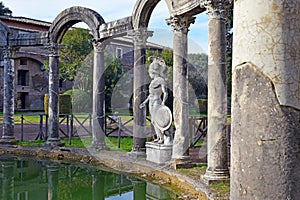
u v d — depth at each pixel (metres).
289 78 1.43
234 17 1.60
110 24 10.80
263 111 1.44
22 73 36.88
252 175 1.45
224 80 6.92
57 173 9.51
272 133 1.42
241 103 1.51
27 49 35.91
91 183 8.43
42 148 11.98
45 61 35.53
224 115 6.87
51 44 12.56
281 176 1.40
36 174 9.41
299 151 1.41
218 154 6.86
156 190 7.48
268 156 1.42
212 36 6.95
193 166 8.31
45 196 7.38
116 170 9.45
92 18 11.47
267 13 1.46
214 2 6.91
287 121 1.41
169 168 8.21
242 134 1.50
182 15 8.25
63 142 12.79
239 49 1.53
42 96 38.06
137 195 7.26
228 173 6.91
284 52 1.44
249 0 1.50
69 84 27.86
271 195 1.41
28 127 18.92
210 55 6.96
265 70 1.45
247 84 1.49
